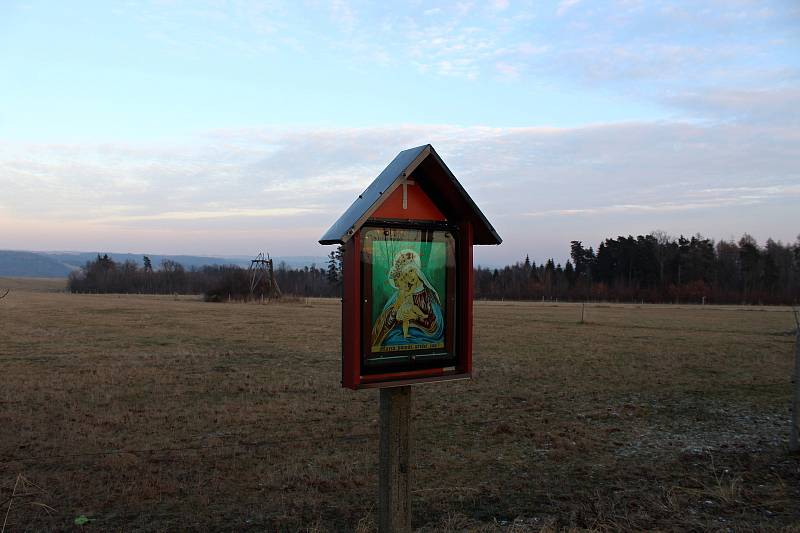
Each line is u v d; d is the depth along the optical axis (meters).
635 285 99.50
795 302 80.31
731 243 103.44
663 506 6.56
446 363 5.01
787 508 6.54
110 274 115.50
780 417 11.47
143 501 6.91
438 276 5.00
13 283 137.12
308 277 119.12
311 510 6.64
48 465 8.23
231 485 7.48
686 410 12.12
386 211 4.72
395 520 4.75
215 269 125.25
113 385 14.27
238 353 20.50
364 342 4.60
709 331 30.91
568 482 7.64
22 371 16.06
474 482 7.66
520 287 106.25
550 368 17.64
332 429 10.37
